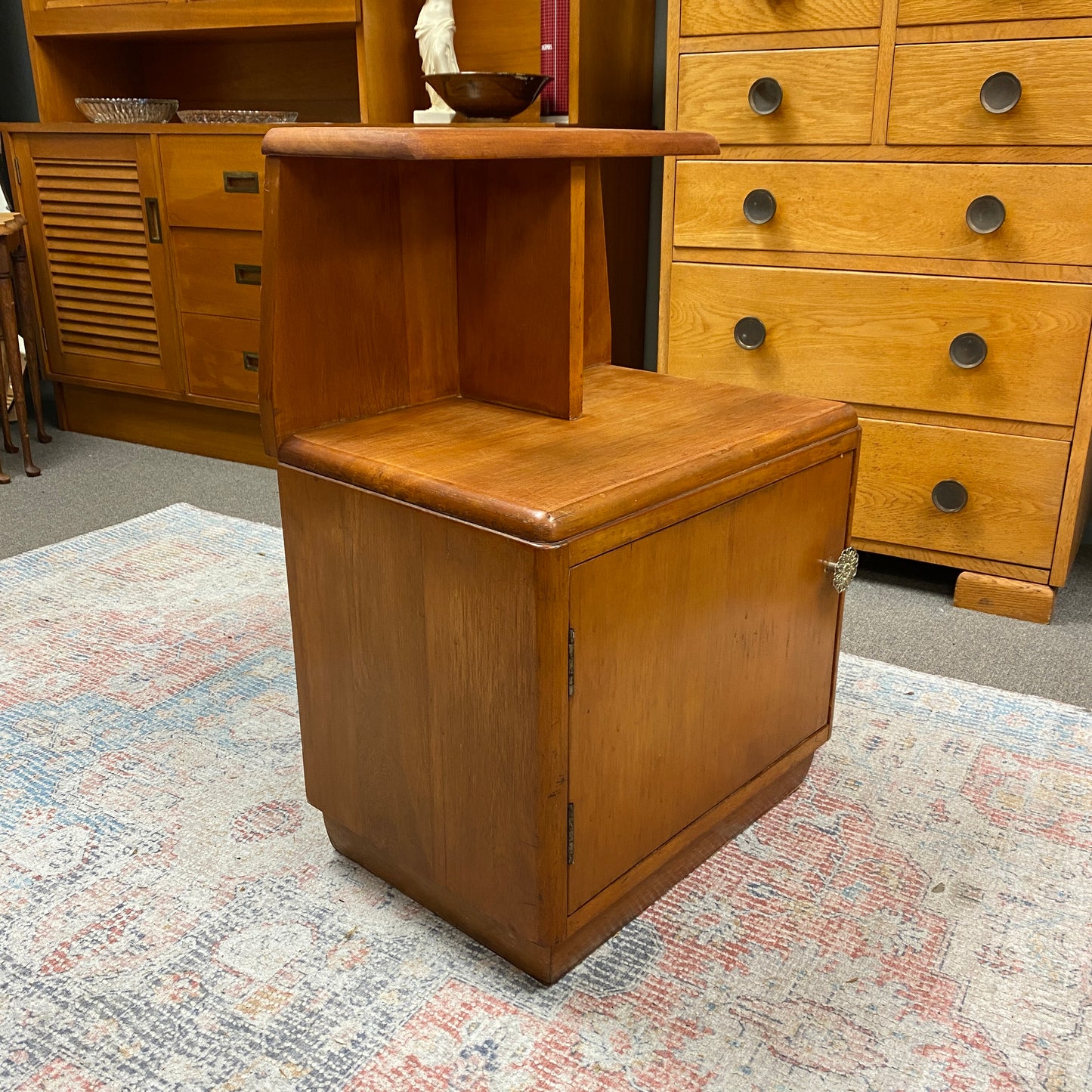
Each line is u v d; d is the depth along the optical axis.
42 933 1.17
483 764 1.03
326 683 1.18
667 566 1.05
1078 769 1.49
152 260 2.88
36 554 2.27
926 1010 1.06
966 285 1.86
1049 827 1.36
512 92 1.34
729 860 1.30
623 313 2.66
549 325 1.18
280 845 1.33
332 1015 1.06
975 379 1.91
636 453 1.08
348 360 1.17
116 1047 1.02
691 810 1.21
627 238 2.60
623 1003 1.07
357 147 0.96
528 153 1.02
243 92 3.17
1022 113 1.73
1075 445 1.85
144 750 1.54
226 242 2.73
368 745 1.16
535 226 1.15
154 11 2.75
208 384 2.92
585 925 1.09
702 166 2.04
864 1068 0.99
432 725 1.07
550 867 1.01
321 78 3.02
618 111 2.44
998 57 1.72
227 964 1.13
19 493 2.73
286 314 1.08
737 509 1.12
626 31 2.41
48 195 3.01
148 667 1.79
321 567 1.13
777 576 1.23
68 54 3.09
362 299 1.16
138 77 3.31
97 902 1.22
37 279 3.13
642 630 1.04
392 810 1.16
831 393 2.05
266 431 1.13
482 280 1.23
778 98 1.90
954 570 2.25
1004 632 1.95
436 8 2.39
